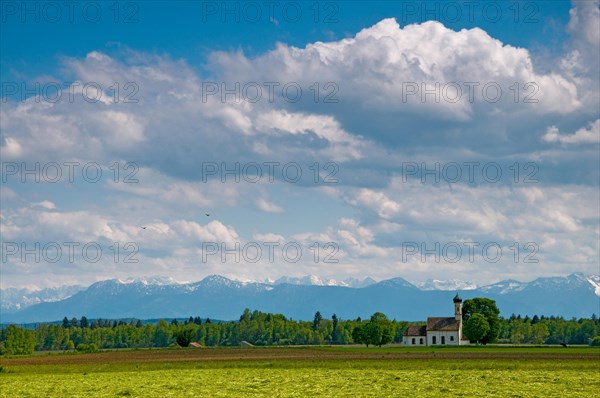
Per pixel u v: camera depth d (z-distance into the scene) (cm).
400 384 9762
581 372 11994
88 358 18650
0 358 19738
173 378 11244
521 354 18825
